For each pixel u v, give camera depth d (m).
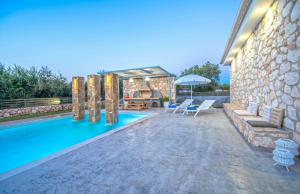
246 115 5.04
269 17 4.33
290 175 2.27
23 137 5.80
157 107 13.02
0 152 4.48
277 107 3.80
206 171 2.40
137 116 9.40
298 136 2.94
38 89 11.37
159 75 13.38
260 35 5.09
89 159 2.88
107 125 7.16
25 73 11.39
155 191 1.93
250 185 2.04
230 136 4.28
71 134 6.14
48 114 9.51
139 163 2.70
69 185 2.10
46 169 2.53
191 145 3.58
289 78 3.28
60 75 13.69
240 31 6.04
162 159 2.85
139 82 14.30
